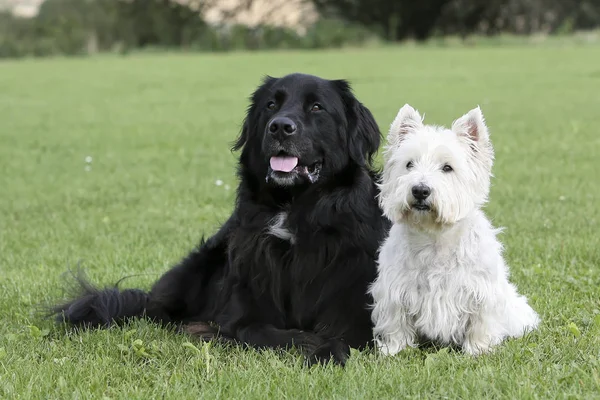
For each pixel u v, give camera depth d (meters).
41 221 11.77
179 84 37.09
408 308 6.05
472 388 4.99
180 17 70.75
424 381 5.14
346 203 6.59
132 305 7.16
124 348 5.91
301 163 6.46
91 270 8.89
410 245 6.04
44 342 6.34
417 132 6.31
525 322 6.37
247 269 6.70
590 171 14.58
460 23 74.94
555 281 7.77
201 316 7.32
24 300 7.62
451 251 5.96
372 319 6.32
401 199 5.89
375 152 7.05
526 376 5.18
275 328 6.39
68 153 18.83
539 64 41.94
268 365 5.65
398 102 26.94
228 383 5.18
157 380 5.32
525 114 23.50
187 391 5.10
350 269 6.50
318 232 6.54
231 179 15.08
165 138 21.08
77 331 6.75
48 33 66.94
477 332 5.97
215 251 7.50
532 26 76.00
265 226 6.68
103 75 43.03
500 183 13.67
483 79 34.88
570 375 5.15
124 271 8.83
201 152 18.58
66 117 26.20
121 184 14.78
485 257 5.94
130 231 10.88
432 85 32.66
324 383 5.18
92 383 5.21
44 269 8.91
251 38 67.12
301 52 59.41
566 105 25.38
